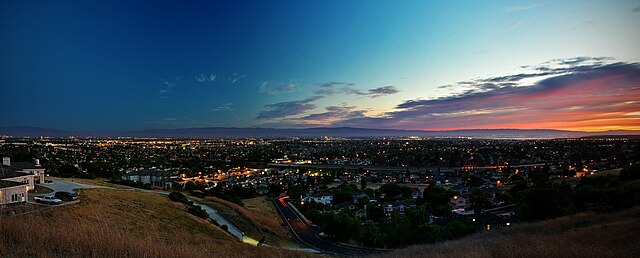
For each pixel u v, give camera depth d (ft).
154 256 36.86
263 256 78.43
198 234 104.99
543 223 96.43
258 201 293.84
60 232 37.93
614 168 357.41
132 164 426.92
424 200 261.03
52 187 144.15
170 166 457.68
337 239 164.96
